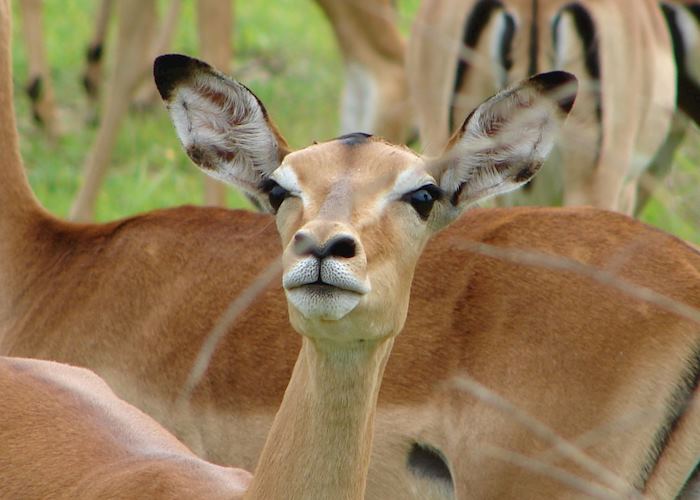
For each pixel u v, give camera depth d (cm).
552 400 1015
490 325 1043
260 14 2655
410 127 1867
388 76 1858
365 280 753
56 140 2116
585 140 1453
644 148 1531
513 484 1013
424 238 830
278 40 2503
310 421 821
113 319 1174
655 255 1036
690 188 1455
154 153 2070
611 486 998
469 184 890
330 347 802
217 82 896
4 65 1220
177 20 2253
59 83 2369
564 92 887
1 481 955
